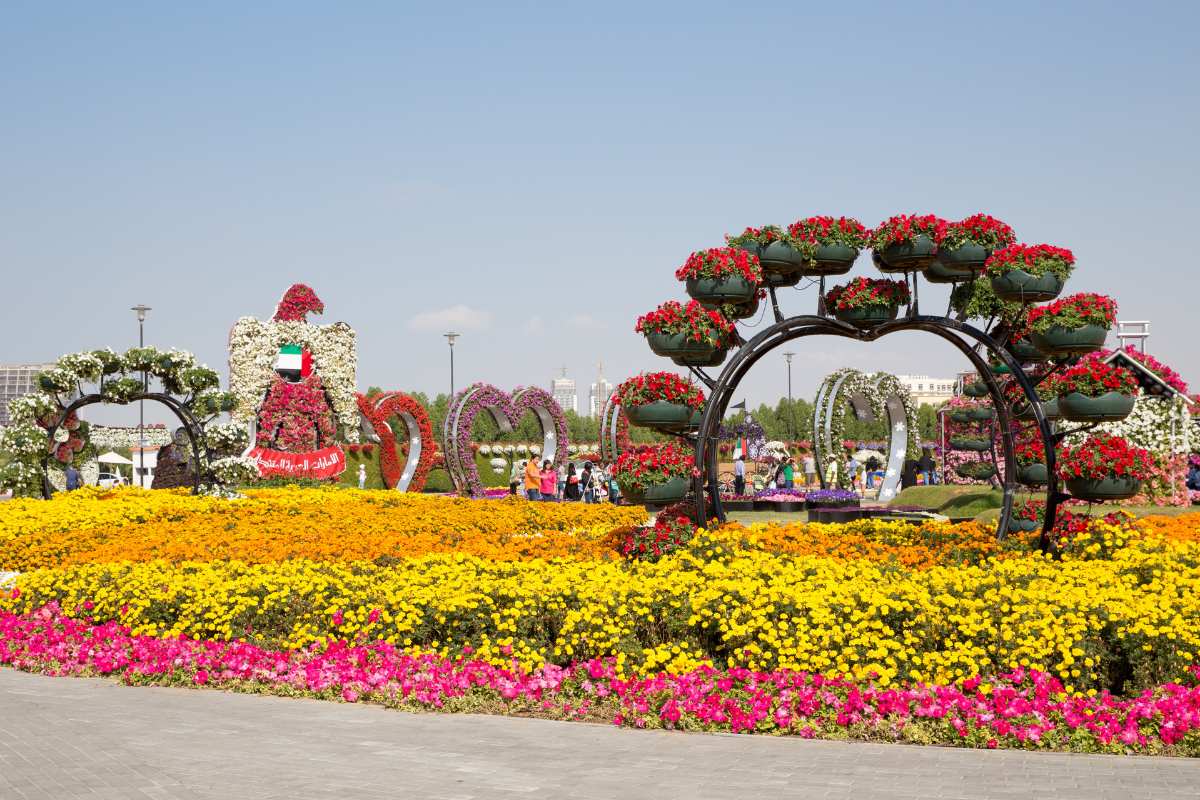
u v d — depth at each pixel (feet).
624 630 27.35
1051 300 38.81
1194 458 76.89
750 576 30.78
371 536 48.39
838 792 18.12
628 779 19.08
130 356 69.31
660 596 28.30
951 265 39.17
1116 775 19.01
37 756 20.77
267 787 18.67
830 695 23.22
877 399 110.63
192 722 23.95
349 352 97.81
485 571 34.65
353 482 110.73
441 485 133.49
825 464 107.14
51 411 66.69
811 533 42.70
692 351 37.68
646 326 37.76
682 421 38.22
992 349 38.70
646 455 37.63
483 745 21.72
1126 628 24.21
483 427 196.34
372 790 18.52
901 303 40.22
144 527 52.54
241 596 32.14
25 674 30.25
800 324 39.50
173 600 32.76
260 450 90.17
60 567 39.52
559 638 27.66
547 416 114.32
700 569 33.04
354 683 26.68
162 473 85.71
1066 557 35.06
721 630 26.81
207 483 72.79
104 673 29.78
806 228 38.93
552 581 30.19
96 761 20.40
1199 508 62.85
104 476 164.25
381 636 29.53
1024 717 22.12
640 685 25.14
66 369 66.44
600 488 109.19
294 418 93.61
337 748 21.49
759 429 117.60
